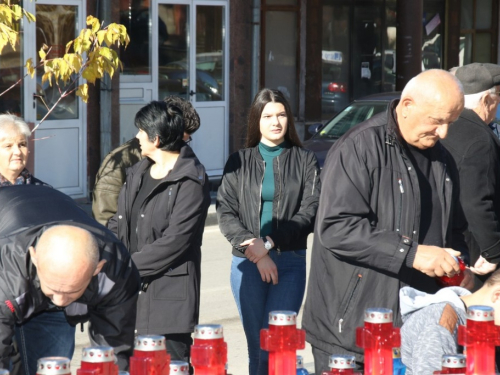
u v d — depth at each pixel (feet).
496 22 68.44
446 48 65.72
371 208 13.79
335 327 13.96
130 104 44.70
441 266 13.08
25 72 39.83
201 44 47.73
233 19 48.75
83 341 23.12
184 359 16.22
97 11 42.34
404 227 13.69
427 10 64.44
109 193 17.62
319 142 39.22
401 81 51.93
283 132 17.88
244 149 18.30
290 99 56.29
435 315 11.24
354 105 41.16
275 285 17.37
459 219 15.66
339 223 13.58
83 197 42.63
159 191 16.11
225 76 48.96
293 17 55.67
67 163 41.86
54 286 10.25
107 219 17.60
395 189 13.73
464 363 10.02
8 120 17.39
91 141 42.78
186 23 46.85
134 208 16.43
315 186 17.81
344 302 13.87
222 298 27.81
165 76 46.37
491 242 16.01
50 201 12.86
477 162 15.89
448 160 14.55
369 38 61.31
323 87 59.41
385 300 13.66
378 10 61.36
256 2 48.88
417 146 13.75
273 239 17.08
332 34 59.36
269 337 9.73
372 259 13.38
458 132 16.16
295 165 17.93
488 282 11.53
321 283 14.23
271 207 17.71
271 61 55.11
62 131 41.47
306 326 14.53
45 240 10.34
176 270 15.94
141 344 9.32
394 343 9.96
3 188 13.43
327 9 58.75
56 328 15.06
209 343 9.48
